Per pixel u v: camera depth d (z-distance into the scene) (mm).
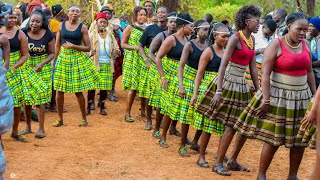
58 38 9688
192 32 8133
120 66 12398
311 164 7617
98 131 9430
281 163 7703
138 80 10016
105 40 10891
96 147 8297
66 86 9547
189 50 7473
